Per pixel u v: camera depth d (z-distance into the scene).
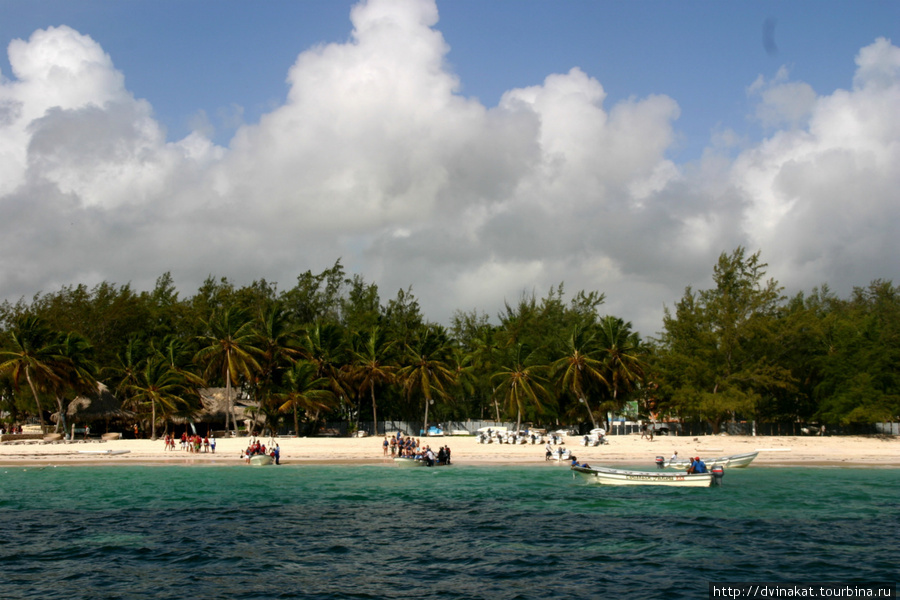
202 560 25.78
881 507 36.47
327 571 24.39
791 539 28.95
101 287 94.88
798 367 80.81
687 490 42.03
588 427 88.06
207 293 104.94
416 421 93.00
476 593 21.92
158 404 74.19
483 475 49.88
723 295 80.19
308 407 77.94
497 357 92.44
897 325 87.31
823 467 54.66
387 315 103.06
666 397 80.88
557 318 100.69
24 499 39.25
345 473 51.12
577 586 22.64
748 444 67.19
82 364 74.75
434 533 30.28
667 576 23.64
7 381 82.19
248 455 55.97
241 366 77.00
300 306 102.94
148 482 46.28
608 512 35.25
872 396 72.56
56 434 71.44
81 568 24.67
